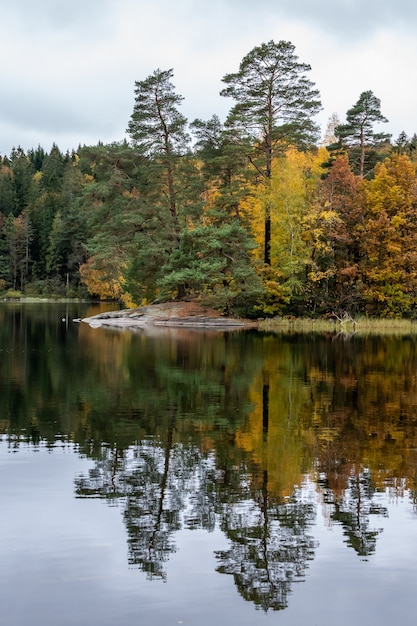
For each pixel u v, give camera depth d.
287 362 26.31
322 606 6.84
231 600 6.93
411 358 28.03
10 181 138.25
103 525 8.84
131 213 50.25
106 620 6.52
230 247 49.06
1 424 14.52
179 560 7.87
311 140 52.06
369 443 13.16
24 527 8.73
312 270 50.50
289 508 9.55
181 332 43.56
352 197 51.78
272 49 49.97
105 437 13.48
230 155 50.22
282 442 13.19
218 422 14.94
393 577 7.47
